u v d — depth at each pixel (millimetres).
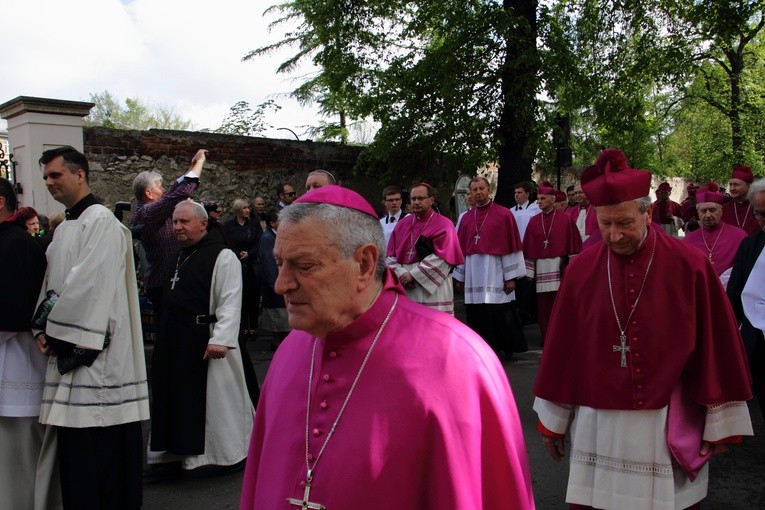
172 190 4918
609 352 2545
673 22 12180
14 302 3441
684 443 2432
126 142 9547
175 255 4465
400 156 12445
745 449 4887
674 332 2469
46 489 3500
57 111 8156
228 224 8906
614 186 2414
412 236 6102
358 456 1372
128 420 3490
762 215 4555
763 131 18859
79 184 3520
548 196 8305
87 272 3297
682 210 12828
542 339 8648
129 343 3535
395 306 1537
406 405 1373
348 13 11922
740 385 2445
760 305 4043
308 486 1419
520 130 11484
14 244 3465
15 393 3527
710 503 3986
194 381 4242
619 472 2502
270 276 7902
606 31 12219
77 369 3365
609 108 11984
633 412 2492
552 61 11055
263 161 11055
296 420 1537
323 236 1425
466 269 7637
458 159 12383
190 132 10195
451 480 1320
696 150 22562
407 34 12078
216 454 4312
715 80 20562
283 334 8156
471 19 11008
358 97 12656
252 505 1719
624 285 2549
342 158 12141
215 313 4289
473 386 1400
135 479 3555
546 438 2785
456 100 11203
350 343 1494
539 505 3959
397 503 1340
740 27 11945
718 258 5848
